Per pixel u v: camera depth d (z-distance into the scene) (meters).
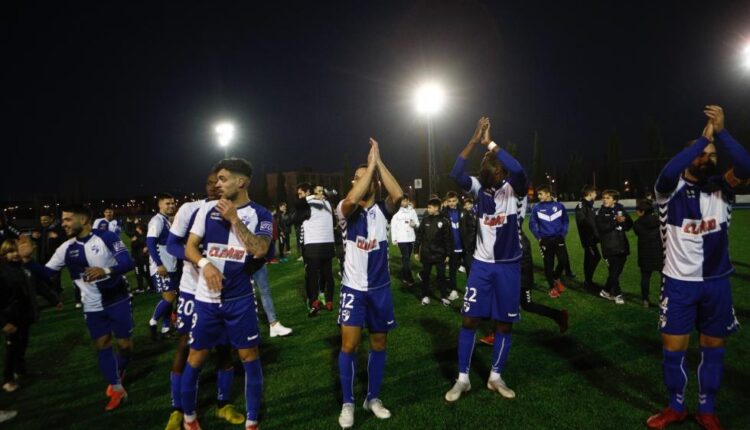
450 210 8.38
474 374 4.28
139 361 5.24
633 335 5.12
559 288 7.21
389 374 4.39
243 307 3.24
